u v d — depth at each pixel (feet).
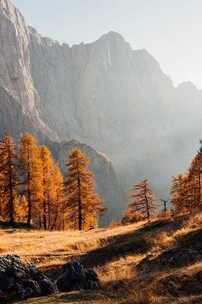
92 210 210.38
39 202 204.54
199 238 78.84
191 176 201.36
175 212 193.36
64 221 248.73
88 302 42.98
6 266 49.62
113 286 52.75
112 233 133.59
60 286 52.70
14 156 199.11
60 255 103.50
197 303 39.68
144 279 54.65
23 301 45.27
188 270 51.13
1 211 215.51
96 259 95.30
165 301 42.24
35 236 150.41
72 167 205.36
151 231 113.80
